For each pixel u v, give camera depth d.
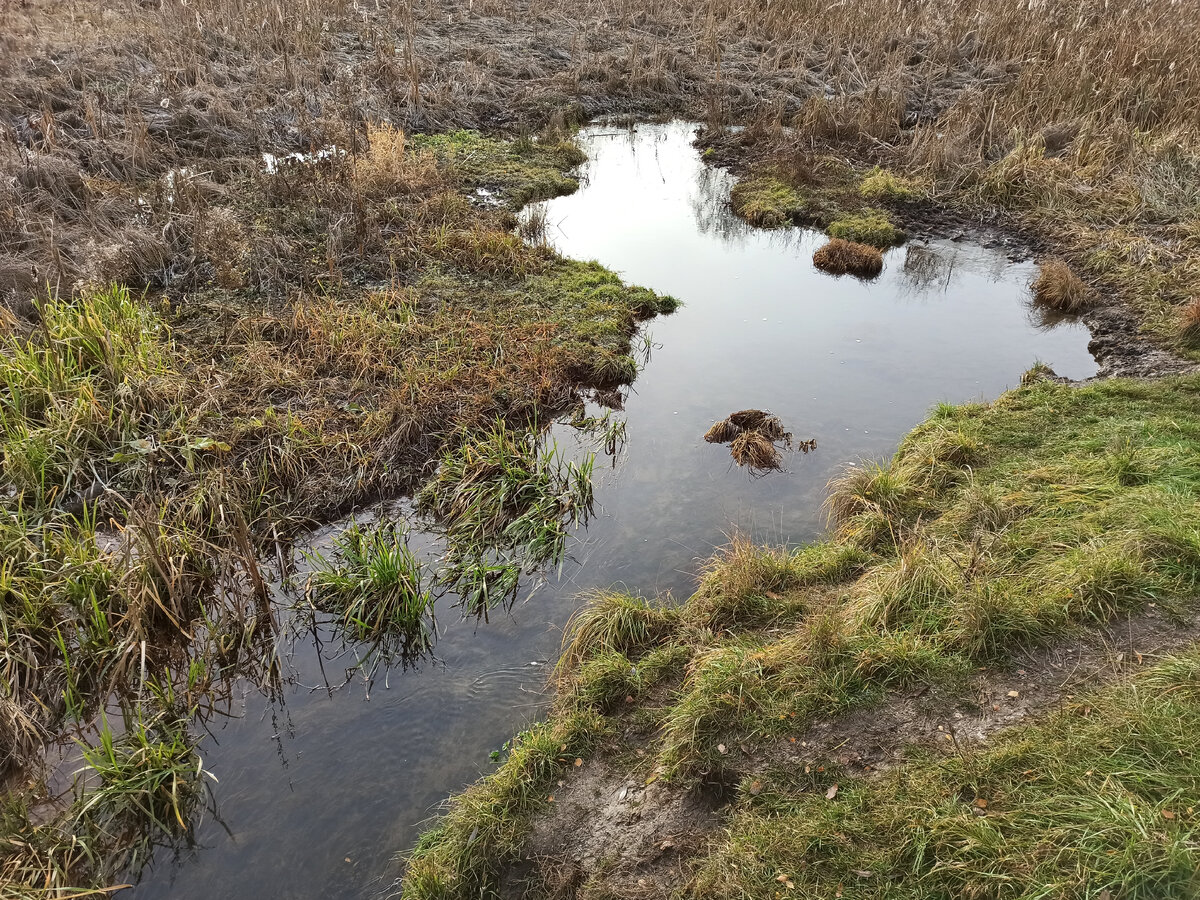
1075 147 6.71
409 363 4.54
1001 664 2.79
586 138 8.30
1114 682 2.63
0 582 3.13
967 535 3.41
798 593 3.36
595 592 3.52
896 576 3.12
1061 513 3.42
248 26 8.84
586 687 3.01
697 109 8.91
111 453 3.81
